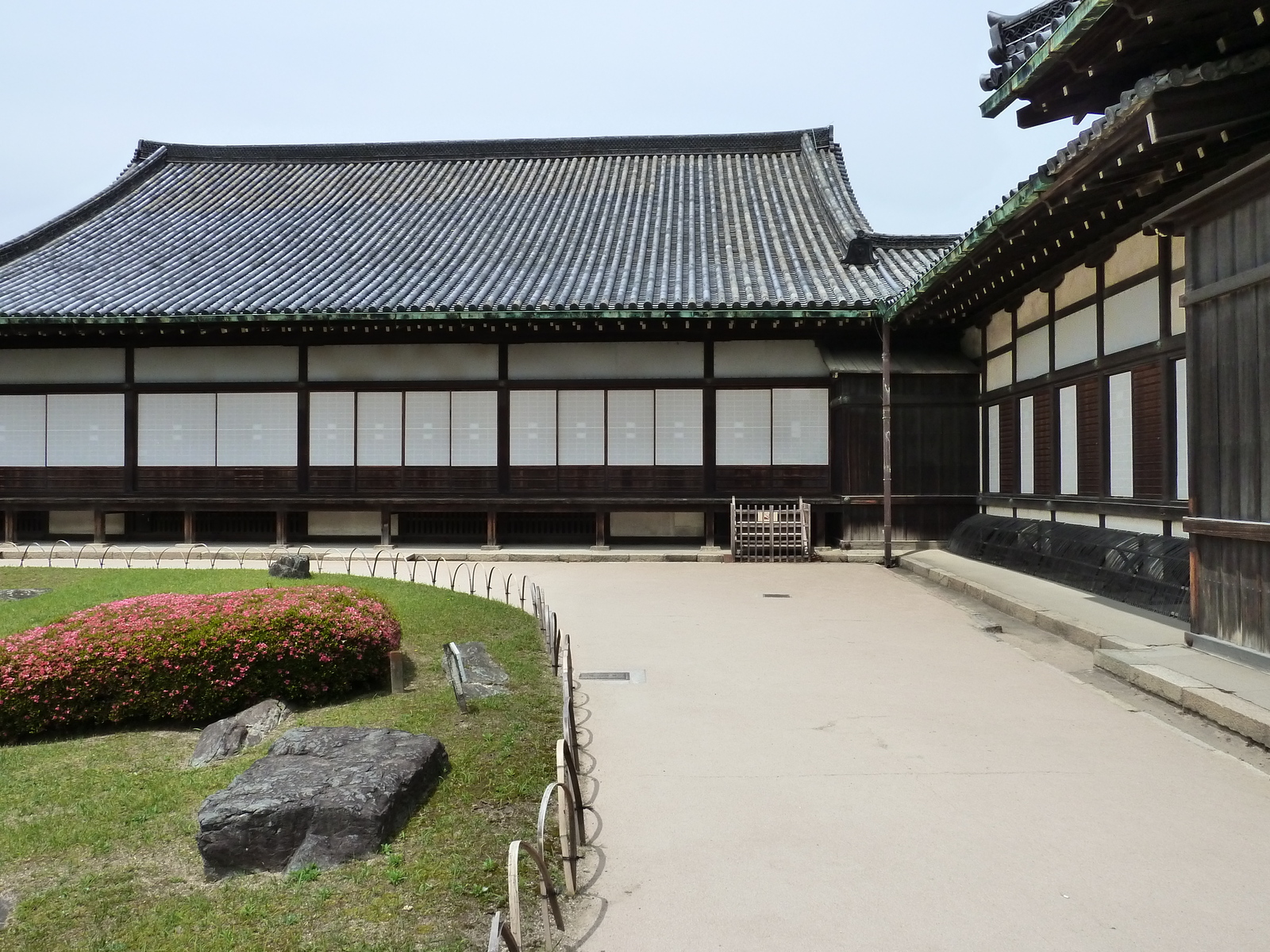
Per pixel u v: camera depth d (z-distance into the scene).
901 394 14.83
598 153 24.11
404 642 7.54
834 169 21.36
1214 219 6.52
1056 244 9.95
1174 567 8.26
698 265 16.61
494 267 16.83
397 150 24.28
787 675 6.89
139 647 5.70
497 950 2.57
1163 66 6.91
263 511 16.12
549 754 5.08
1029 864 3.76
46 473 16.00
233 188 22.92
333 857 3.77
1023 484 12.78
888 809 4.34
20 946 3.23
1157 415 9.00
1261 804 4.32
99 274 17.03
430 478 15.62
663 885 3.63
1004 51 7.80
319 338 15.64
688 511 15.95
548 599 10.48
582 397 15.49
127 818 4.29
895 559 13.73
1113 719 5.66
